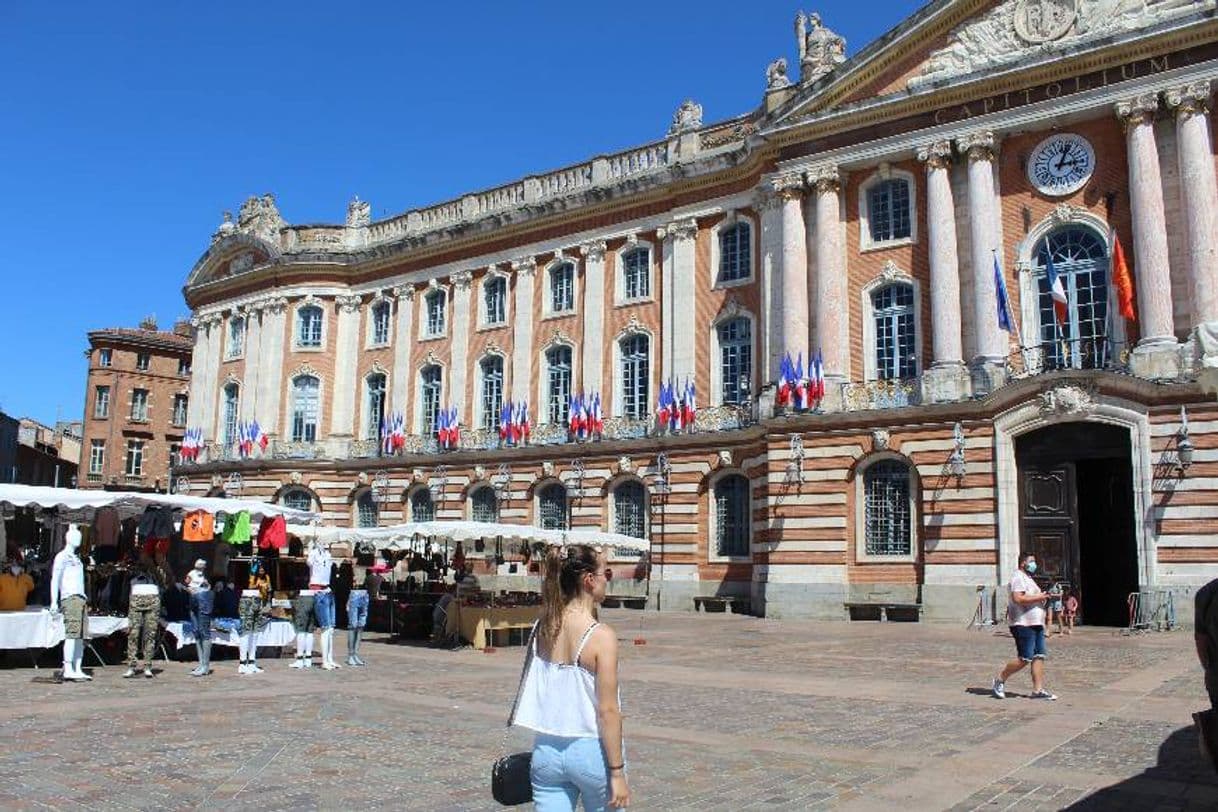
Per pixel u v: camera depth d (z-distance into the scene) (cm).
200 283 5312
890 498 2908
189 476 5078
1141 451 2508
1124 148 2709
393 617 2545
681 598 3431
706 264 3603
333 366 4694
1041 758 970
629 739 1070
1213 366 855
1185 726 1131
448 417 4231
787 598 2972
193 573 1677
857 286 3083
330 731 1124
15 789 848
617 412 3769
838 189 3130
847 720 1186
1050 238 2814
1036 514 2681
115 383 6656
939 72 2950
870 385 2969
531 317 4078
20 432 7319
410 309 4522
